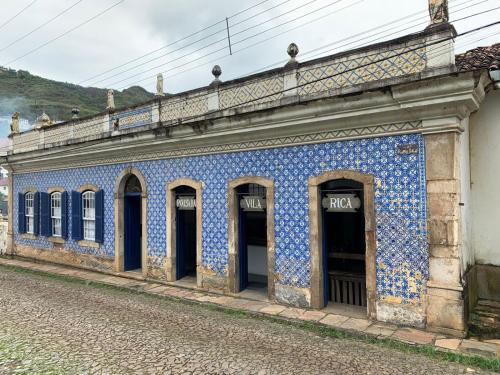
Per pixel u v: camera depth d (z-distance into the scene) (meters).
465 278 6.67
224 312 8.09
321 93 7.53
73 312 8.17
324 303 7.97
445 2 6.50
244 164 8.88
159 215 10.67
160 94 10.95
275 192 8.38
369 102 6.79
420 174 6.66
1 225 17.23
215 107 9.40
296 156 8.08
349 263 8.40
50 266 14.02
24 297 9.58
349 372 5.21
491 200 7.69
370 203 7.14
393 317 6.89
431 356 5.70
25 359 5.70
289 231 8.18
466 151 7.41
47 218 14.49
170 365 5.45
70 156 12.95
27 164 15.18
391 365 5.43
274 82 8.41
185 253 11.17
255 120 8.19
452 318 6.30
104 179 12.27
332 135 7.56
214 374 5.16
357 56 7.27
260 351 5.95
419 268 6.65
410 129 6.73
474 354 5.64
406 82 6.28
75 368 5.38
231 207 9.09
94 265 12.55
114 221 11.91
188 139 9.54
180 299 9.05
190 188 10.59
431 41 6.48
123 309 8.39
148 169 10.94
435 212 6.48
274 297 8.42
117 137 10.98
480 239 7.82
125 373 5.21
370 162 7.17
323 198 7.91
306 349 6.03
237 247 9.16
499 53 7.61
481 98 6.64
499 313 6.99
